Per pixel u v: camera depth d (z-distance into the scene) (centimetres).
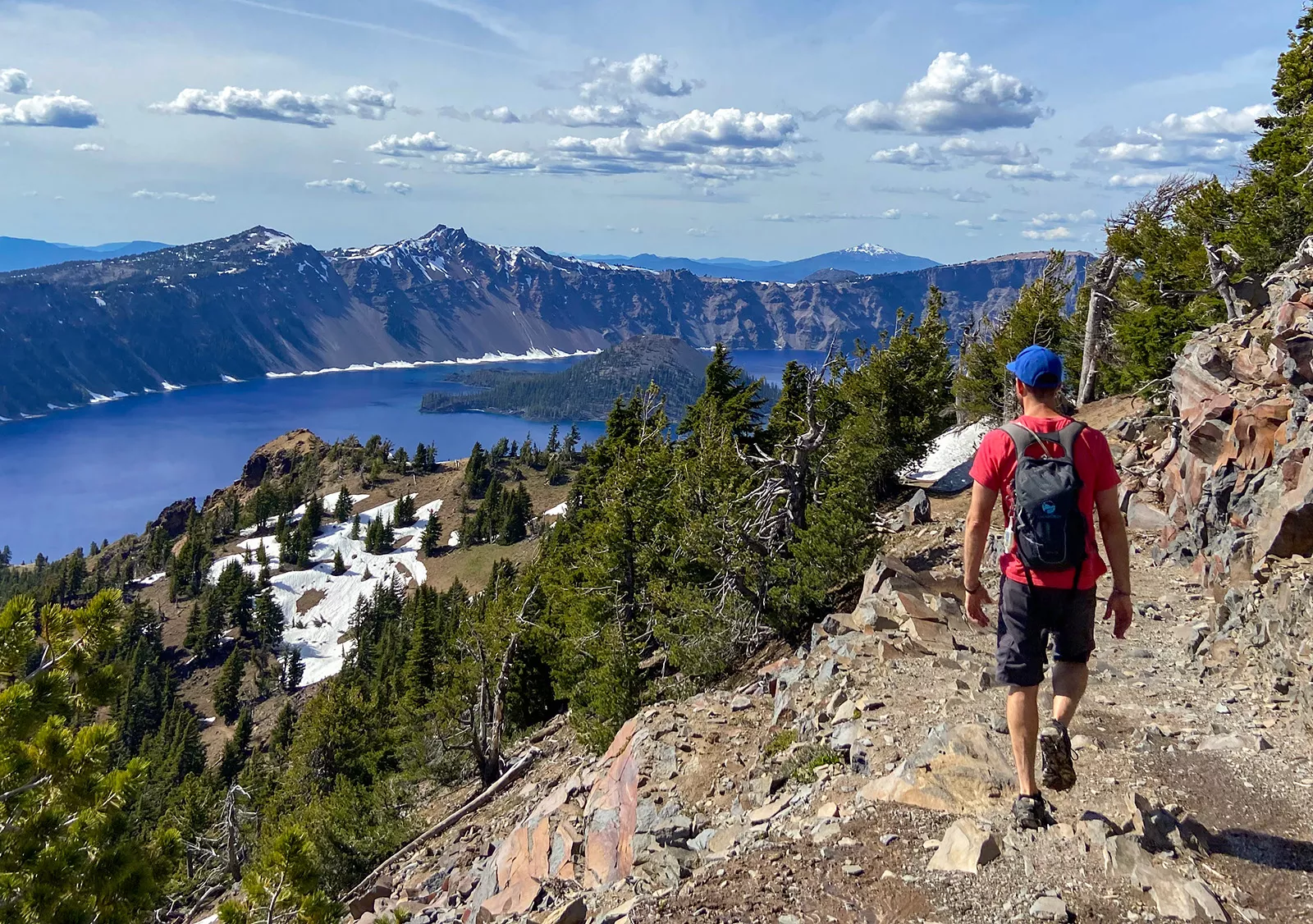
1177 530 1387
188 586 19562
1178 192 3831
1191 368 1518
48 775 1011
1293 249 2942
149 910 1070
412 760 4297
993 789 579
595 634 3425
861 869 520
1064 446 458
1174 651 949
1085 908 432
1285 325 1316
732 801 898
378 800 3447
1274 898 432
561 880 970
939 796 584
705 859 701
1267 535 964
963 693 848
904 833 554
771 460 2394
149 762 1070
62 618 1050
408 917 1291
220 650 16550
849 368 3969
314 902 1140
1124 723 710
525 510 19062
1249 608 872
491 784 3234
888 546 2411
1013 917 436
